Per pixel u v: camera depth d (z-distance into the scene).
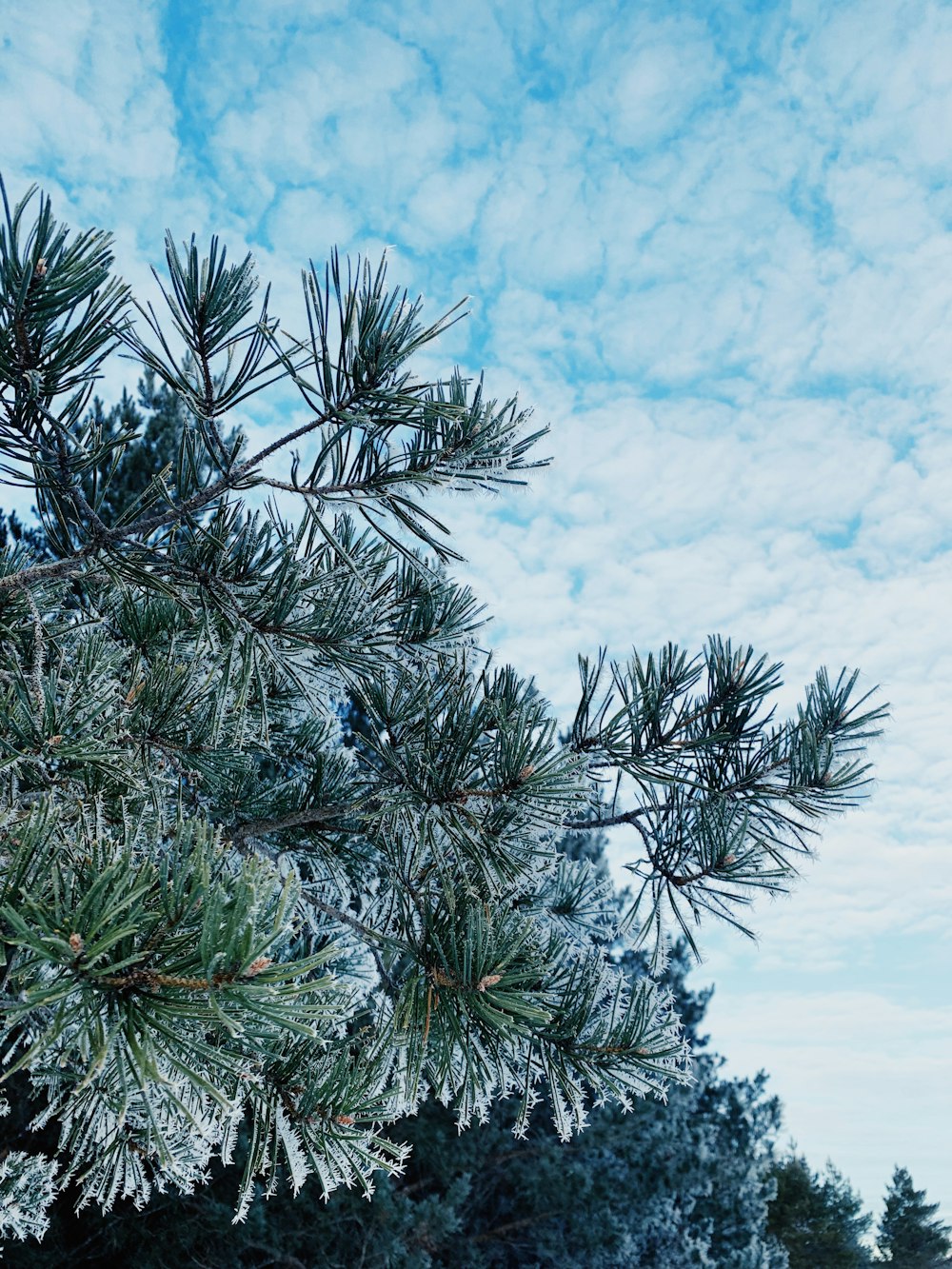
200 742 2.73
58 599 3.01
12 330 1.77
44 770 2.17
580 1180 9.46
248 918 1.31
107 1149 2.45
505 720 2.63
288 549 2.46
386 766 2.75
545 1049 2.54
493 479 2.32
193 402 2.01
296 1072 2.13
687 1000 13.05
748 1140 12.36
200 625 2.74
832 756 2.95
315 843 3.24
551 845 2.73
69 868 1.64
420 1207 8.81
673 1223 10.99
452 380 2.33
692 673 2.95
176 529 2.40
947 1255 30.20
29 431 1.97
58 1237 7.99
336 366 2.05
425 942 2.40
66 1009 1.33
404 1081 2.31
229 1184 8.39
